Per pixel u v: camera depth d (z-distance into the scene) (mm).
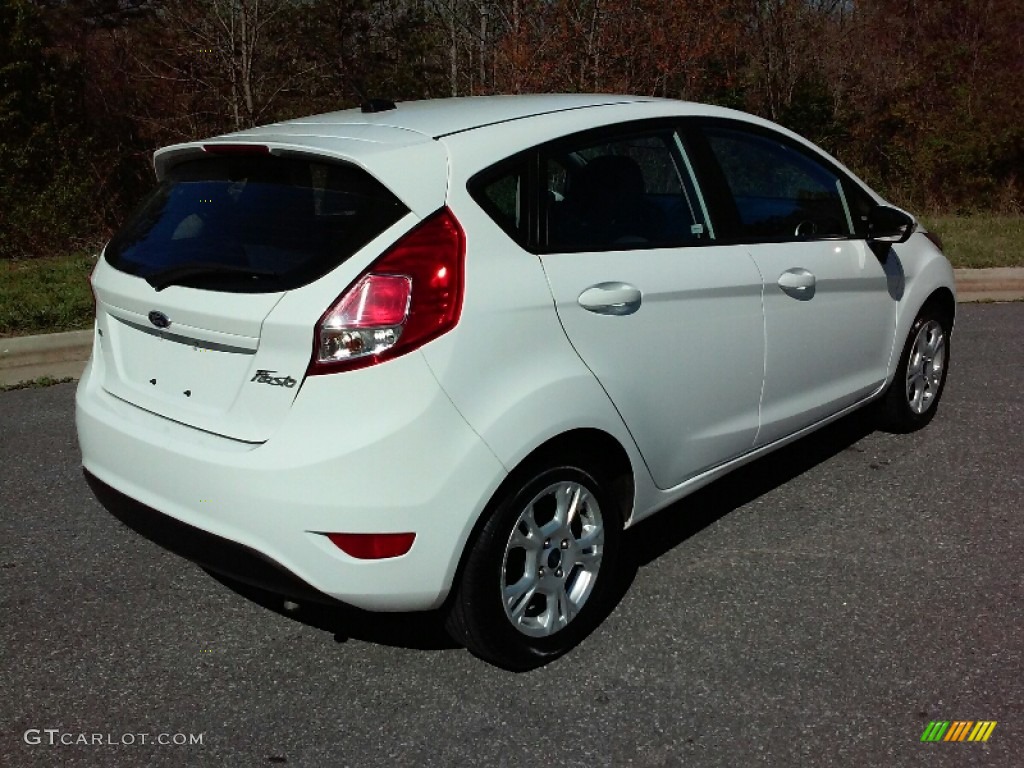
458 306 2875
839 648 3373
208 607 3688
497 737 2939
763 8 19578
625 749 2879
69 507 4535
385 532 2807
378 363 2779
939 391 5531
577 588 3375
